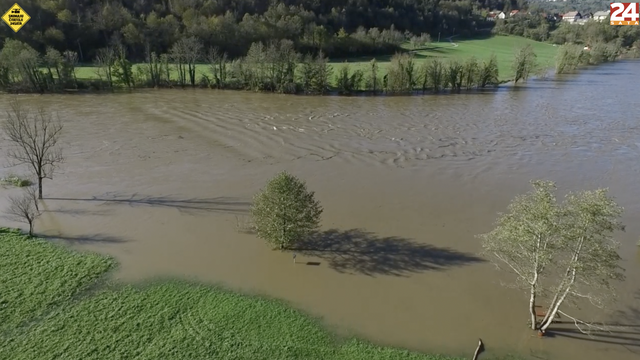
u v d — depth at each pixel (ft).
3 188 91.50
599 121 165.37
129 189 92.84
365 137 140.26
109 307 53.26
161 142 128.98
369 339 49.90
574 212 44.88
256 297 56.85
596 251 44.47
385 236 74.38
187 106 184.75
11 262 62.49
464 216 82.89
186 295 56.44
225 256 67.05
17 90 205.36
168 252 67.77
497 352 48.29
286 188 65.10
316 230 75.97
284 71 230.48
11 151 115.03
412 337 50.44
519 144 134.10
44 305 53.11
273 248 69.56
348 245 71.20
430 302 57.00
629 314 55.06
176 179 99.19
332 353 47.24
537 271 48.47
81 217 79.00
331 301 56.59
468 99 213.25
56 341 47.03
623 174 108.78
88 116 161.27
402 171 108.17
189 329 49.60
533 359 47.29
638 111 183.01
